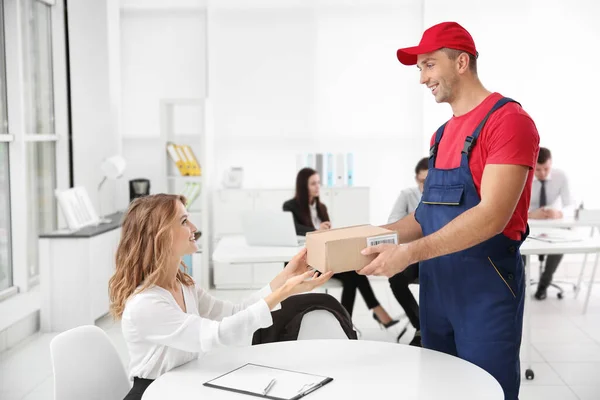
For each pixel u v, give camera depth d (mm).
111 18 6719
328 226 5355
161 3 7102
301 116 7281
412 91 7227
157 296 2250
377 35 7180
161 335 2197
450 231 2301
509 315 2406
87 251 5238
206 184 6766
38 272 6195
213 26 7164
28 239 6020
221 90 7238
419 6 7137
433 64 2463
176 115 7266
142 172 7289
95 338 2379
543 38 7008
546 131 7102
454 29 2428
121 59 7176
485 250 2406
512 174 2277
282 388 2016
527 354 4254
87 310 5266
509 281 2420
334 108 7266
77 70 6512
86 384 2309
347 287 5023
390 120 7258
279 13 7180
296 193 5648
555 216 5977
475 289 2416
